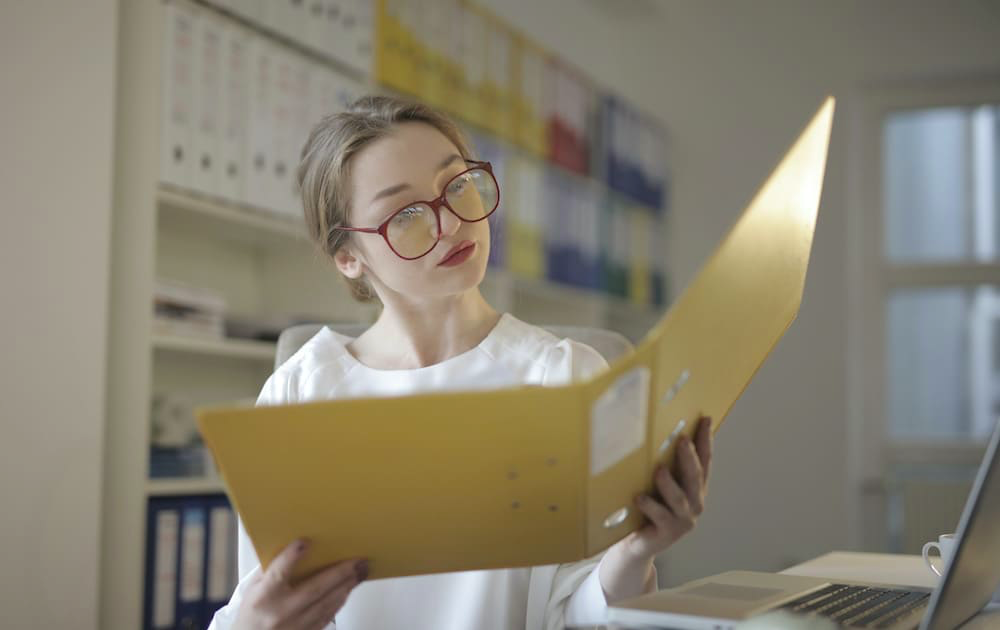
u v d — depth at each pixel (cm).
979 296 493
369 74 299
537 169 391
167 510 232
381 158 117
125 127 228
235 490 79
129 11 230
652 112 530
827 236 496
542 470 80
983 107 496
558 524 85
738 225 81
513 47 381
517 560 89
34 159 207
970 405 492
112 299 223
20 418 202
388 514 82
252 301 297
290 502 80
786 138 510
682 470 89
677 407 84
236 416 74
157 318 233
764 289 90
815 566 144
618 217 464
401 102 121
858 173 508
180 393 275
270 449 76
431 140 117
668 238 522
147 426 227
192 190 240
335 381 125
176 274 271
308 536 83
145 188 229
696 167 522
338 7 287
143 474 225
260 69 259
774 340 96
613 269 455
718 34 524
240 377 296
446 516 83
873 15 503
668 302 517
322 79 280
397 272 117
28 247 205
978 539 88
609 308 475
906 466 496
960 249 496
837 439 486
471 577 117
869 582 110
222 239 286
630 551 97
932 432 496
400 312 123
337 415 75
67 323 210
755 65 518
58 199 210
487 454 78
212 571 241
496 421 76
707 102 523
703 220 519
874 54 502
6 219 202
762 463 496
